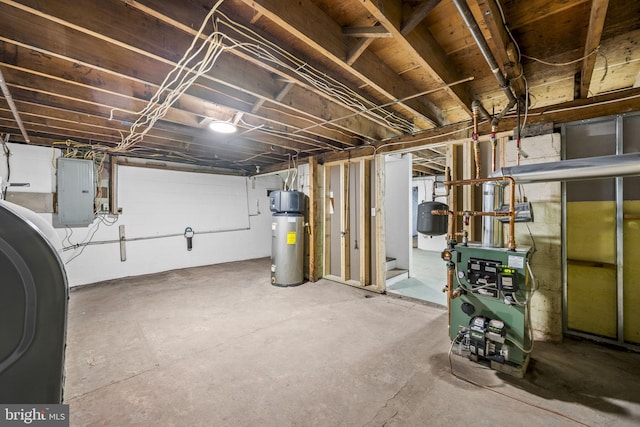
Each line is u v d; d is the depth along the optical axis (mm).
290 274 4160
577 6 1545
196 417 1536
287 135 3830
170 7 1399
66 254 4203
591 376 1869
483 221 2170
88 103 2639
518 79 2131
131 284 4316
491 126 2562
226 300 3525
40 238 551
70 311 3156
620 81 2494
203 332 2602
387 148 3730
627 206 2270
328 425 1471
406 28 1499
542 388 1745
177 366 2037
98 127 3400
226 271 5234
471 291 2051
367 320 2852
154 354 2207
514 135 2621
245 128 3463
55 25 1651
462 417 1512
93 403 1644
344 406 1610
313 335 2518
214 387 1795
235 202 6375
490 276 1953
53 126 3223
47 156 4023
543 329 2455
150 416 1543
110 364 2064
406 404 1619
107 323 2811
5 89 2102
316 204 4539
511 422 1472
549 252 2428
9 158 3748
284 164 5535
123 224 4785
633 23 1688
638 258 2229
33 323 542
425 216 2340
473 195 2947
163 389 1776
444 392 1719
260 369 1990
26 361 539
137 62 2002
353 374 1917
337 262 4562
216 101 2504
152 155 4910
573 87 2506
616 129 2246
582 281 2447
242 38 1677
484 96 2711
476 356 2037
